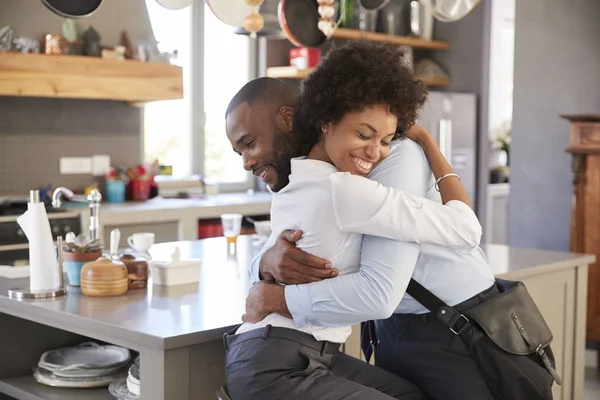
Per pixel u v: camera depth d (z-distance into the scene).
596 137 5.21
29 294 2.59
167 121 6.57
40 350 2.89
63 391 2.62
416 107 1.92
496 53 9.14
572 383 3.62
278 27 3.36
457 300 2.05
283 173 2.04
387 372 2.21
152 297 2.61
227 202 5.94
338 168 1.90
